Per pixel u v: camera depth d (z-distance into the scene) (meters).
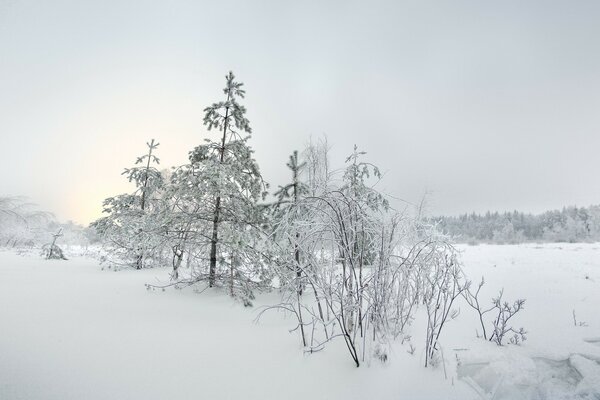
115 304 6.07
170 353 3.96
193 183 7.39
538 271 11.48
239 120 8.52
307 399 3.17
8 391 2.87
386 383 3.48
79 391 3.00
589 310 5.95
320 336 4.66
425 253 5.30
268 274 7.02
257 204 8.44
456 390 3.38
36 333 4.31
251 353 4.09
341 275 4.90
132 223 11.03
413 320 5.34
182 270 10.30
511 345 4.38
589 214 54.97
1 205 28.69
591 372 3.60
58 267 11.73
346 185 6.12
